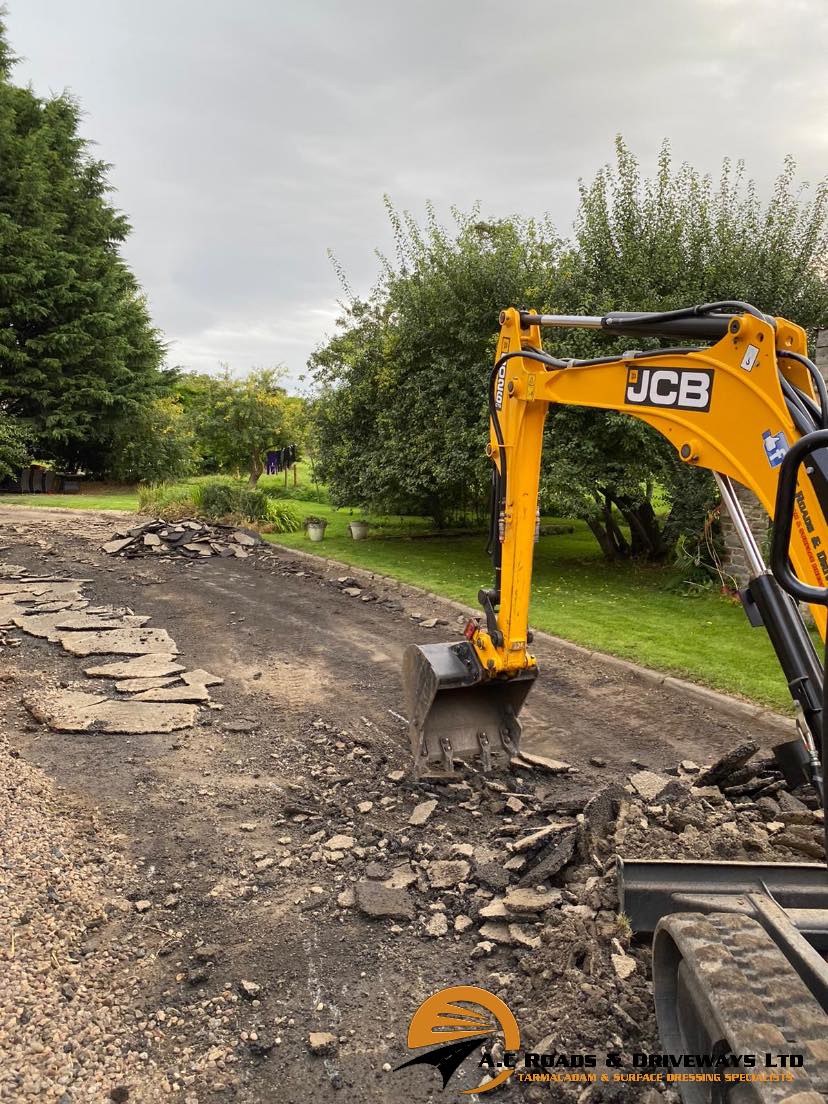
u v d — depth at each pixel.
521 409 5.15
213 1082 3.26
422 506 18.45
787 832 4.87
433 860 4.91
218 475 34.00
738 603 11.53
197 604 11.79
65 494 25.88
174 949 4.10
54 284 26.92
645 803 5.32
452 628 10.76
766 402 3.32
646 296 12.35
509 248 13.65
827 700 2.19
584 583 13.27
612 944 3.73
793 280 12.53
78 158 30.17
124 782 5.98
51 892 4.45
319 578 13.80
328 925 4.31
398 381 14.88
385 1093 3.20
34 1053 3.31
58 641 9.58
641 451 12.34
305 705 7.84
